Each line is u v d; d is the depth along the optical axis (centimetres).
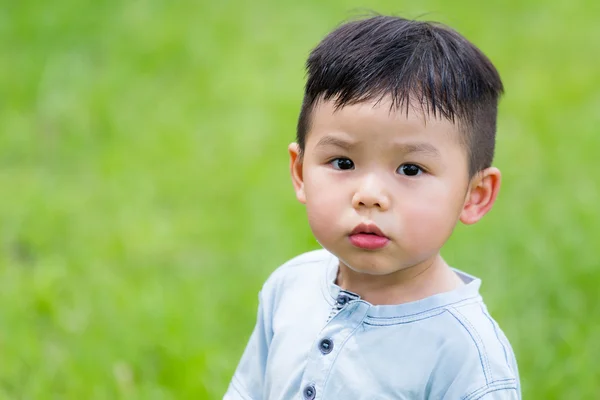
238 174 805
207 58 1045
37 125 898
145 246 695
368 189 296
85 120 901
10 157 846
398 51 307
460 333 306
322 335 319
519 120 899
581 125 876
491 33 1128
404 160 298
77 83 976
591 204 705
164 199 771
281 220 715
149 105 941
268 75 1009
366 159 300
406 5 1195
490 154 329
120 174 805
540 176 771
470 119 312
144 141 866
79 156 849
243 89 973
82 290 624
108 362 538
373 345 311
